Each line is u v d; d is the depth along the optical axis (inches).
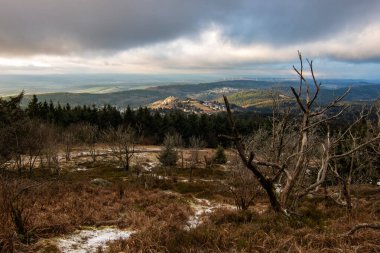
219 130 3634.4
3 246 305.6
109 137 2326.5
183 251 321.7
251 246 317.4
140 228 484.4
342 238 320.8
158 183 1341.0
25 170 1615.4
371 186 835.4
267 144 594.9
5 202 368.2
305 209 486.6
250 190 676.1
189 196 1030.4
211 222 457.4
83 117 3582.7
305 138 410.9
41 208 530.3
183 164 2284.7
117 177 1605.6
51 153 1705.2
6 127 1302.9
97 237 420.8
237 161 668.1
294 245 304.0
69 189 808.3
